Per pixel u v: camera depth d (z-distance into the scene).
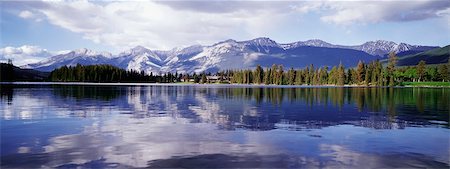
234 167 18.30
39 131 29.05
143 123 34.53
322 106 57.31
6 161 19.23
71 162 19.08
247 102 65.81
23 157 20.08
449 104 63.31
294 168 18.22
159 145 23.52
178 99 73.88
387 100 74.44
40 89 121.06
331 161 19.64
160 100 69.88
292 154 21.14
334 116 41.97
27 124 33.28
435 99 78.75
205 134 28.00
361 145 24.00
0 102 60.09
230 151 21.84
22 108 49.25
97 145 23.42
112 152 21.42
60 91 105.75
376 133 29.20
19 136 26.62
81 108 49.91
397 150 22.52
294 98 80.12
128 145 23.45
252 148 22.70
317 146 23.50
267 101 69.12
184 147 22.91
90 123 34.19
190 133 28.42
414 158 20.50
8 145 23.30
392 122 36.56
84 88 136.25
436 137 27.41
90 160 19.52
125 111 46.25
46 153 21.05
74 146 23.06
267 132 29.25
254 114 43.72
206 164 18.84
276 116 41.59
